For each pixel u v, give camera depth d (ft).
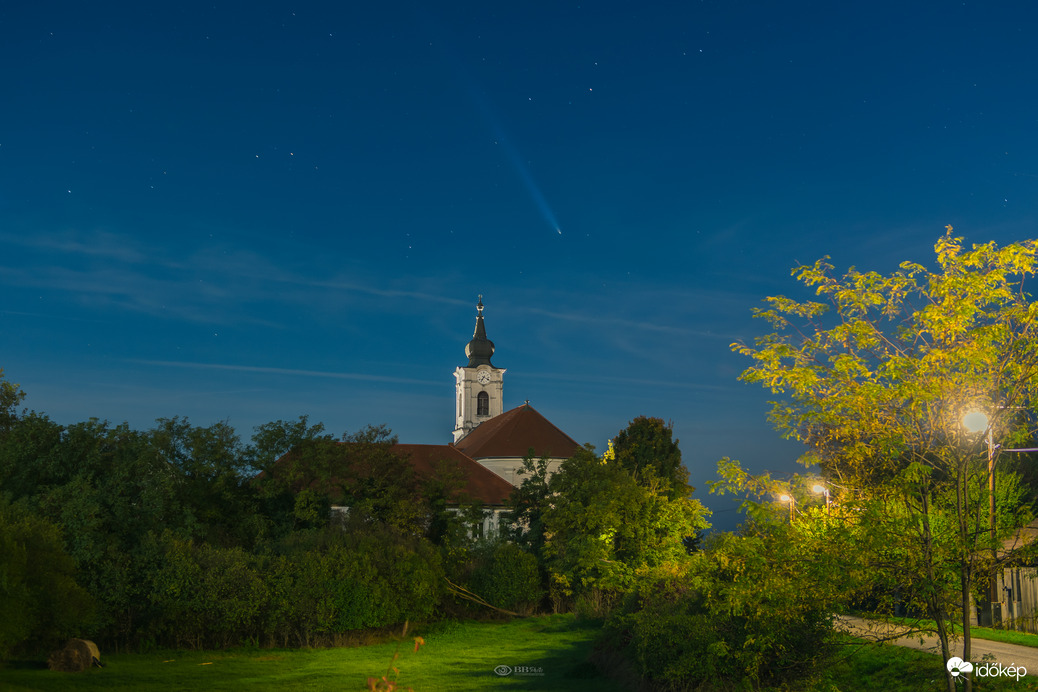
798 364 40.37
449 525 146.51
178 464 123.03
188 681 76.74
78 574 91.97
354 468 149.38
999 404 37.14
